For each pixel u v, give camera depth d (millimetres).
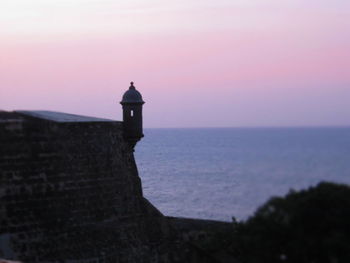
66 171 46719
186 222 51812
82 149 48156
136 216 51406
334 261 27266
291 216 28688
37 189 44844
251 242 29406
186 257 45250
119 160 51438
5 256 41688
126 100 53219
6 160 43656
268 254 28797
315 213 28391
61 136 46875
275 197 29875
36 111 51438
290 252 28297
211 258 40250
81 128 48406
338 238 27422
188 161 185750
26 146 44750
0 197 43031
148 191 113562
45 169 45469
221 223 49344
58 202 45781
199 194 80188
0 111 46625
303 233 28203
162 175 144500
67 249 44844
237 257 38000
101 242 47000
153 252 50031
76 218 46594
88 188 47969
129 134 53156
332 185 29625
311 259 27922
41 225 44438
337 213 28344
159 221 52188
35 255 43062
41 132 45750
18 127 44625
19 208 43750
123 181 51312
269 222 29109
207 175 100562
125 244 48500
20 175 44188
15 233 43031
